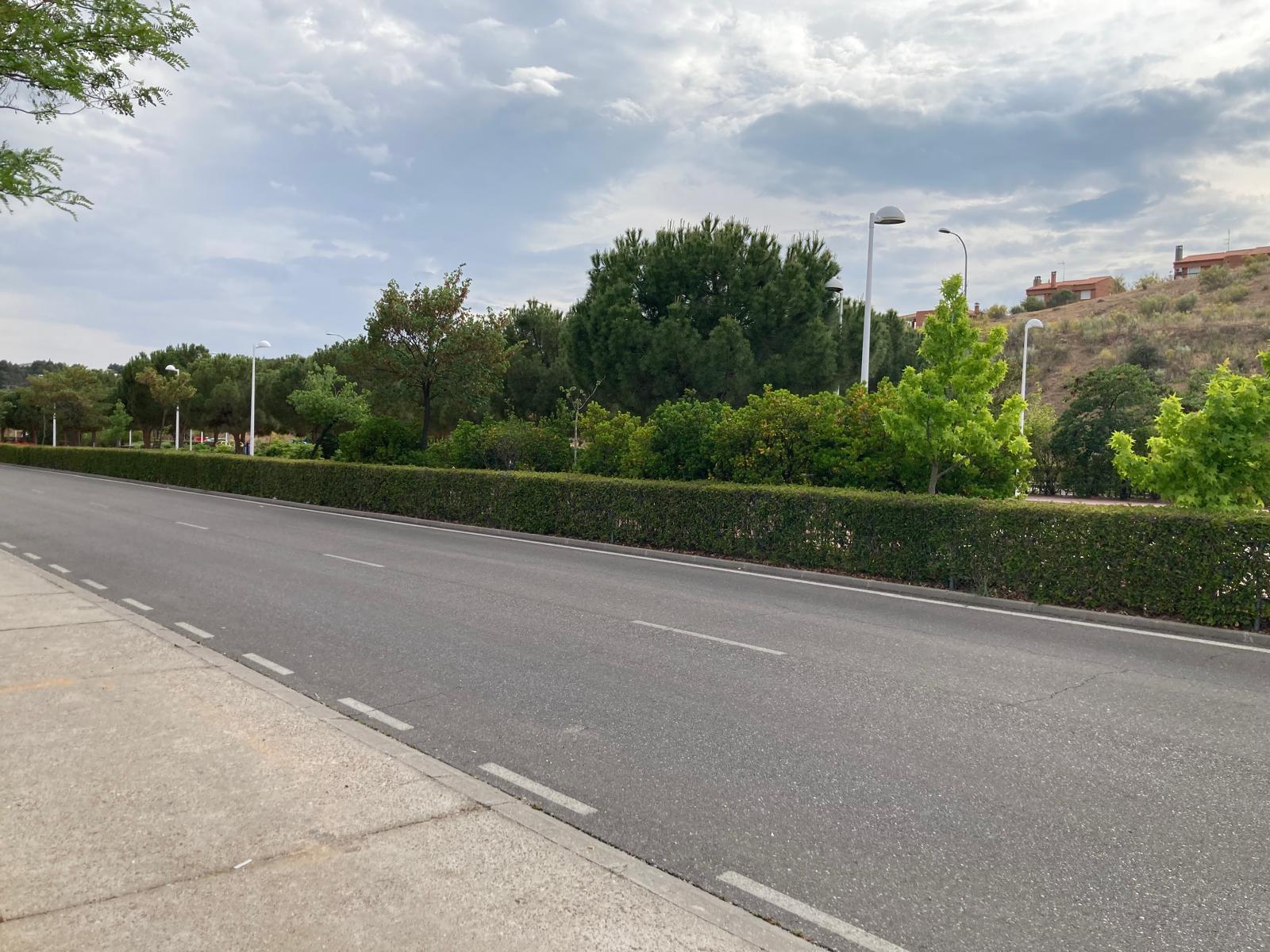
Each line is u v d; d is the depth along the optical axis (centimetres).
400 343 2783
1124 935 339
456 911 327
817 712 612
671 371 2459
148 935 304
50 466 4609
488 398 3159
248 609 952
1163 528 955
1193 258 7588
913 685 688
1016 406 1355
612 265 2741
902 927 344
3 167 605
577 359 2727
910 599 1100
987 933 340
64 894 330
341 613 937
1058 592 1033
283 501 2670
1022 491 1544
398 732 562
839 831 429
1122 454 1318
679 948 309
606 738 556
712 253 2455
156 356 6694
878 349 3117
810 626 912
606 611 973
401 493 2195
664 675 705
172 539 1585
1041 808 457
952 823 438
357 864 361
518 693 653
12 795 420
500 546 1598
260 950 297
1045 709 628
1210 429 1226
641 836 420
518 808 427
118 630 774
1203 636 899
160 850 367
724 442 1636
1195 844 418
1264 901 366
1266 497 1217
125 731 513
